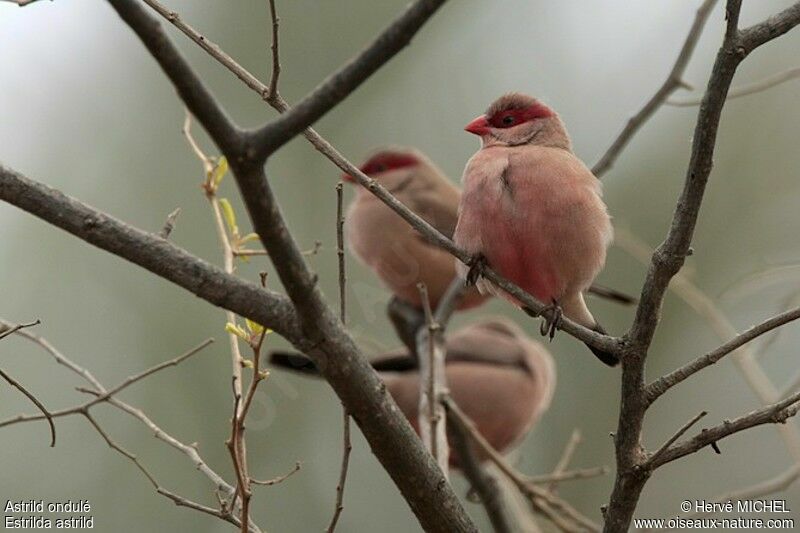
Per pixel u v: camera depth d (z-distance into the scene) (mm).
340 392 5684
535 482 10375
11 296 13172
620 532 6164
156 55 4551
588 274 7789
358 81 4781
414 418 11680
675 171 15016
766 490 8930
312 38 15391
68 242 13500
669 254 5906
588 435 14219
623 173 15117
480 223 7672
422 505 5996
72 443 12359
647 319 5996
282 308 5531
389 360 11961
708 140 5703
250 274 12812
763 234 14219
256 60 15320
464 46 16047
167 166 14359
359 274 14445
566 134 8578
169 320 13234
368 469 13164
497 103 8633
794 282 10703
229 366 13133
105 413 12578
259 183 4887
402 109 15781
